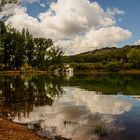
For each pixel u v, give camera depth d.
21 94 40.75
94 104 32.03
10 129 16.41
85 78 89.00
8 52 132.00
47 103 32.44
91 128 19.11
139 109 27.98
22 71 135.00
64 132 17.95
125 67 164.00
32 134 16.25
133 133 17.64
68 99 36.53
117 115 24.56
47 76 102.19
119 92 46.00
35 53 153.00
